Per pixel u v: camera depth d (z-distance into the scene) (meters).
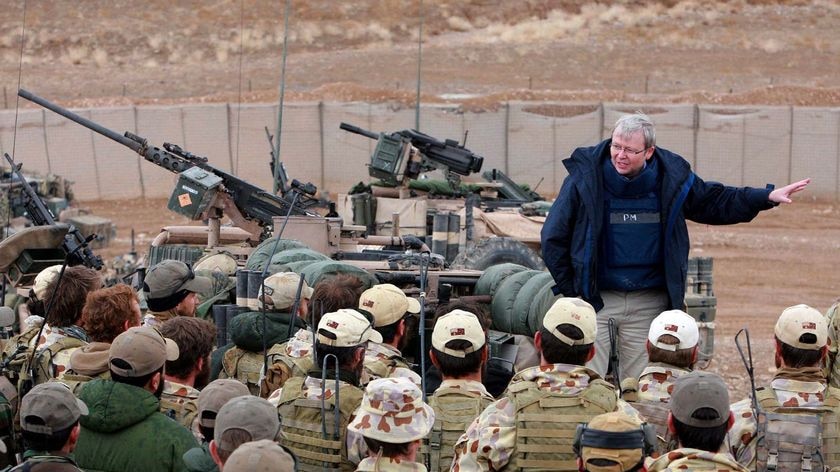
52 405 6.85
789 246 41.47
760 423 8.25
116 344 7.59
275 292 10.48
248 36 78.19
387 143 24.62
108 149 51.41
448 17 83.00
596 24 81.81
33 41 76.25
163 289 10.30
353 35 78.88
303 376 9.03
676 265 10.54
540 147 51.53
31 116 51.16
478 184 26.22
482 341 8.39
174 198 17.20
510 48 75.88
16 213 32.78
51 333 9.79
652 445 6.68
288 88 67.75
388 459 7.09
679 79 70.31
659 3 85.81
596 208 10.44
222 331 12.34
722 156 51.12
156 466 7.44
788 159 50.66
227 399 7.48
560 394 7.73
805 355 8.46
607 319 10.70
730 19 82.69
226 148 51.66
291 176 51.53
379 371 9.03
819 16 83.75
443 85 67.69
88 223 36.62
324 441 8.04
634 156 10.28
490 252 19.19
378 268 14.00
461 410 8.32
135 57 75.00
